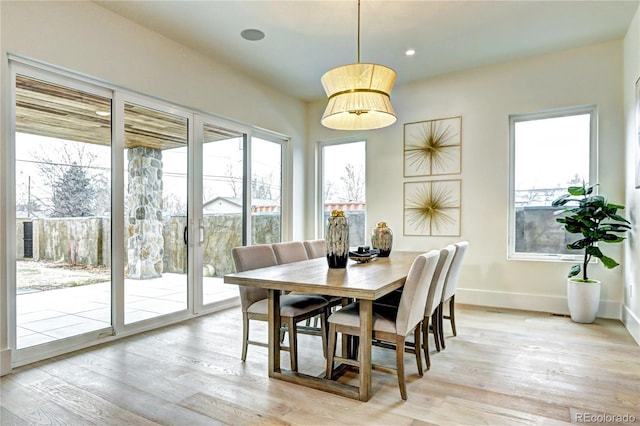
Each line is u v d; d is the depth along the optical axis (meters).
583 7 3.25
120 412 2.12
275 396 2.31
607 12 3.34
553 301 4.23
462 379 2.54
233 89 4.59
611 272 3.99
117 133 3.41
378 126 3.18
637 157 3.31
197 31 3.66
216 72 4.35
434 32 3.69
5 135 2.67
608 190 3.98
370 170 5.36
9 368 2.65
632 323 3.47
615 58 3.95
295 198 5.71
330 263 2.84
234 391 2.38
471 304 4.63
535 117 4.47
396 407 2.18
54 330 3.00
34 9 2.80
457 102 4.75
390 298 2.95
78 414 2.10
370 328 2.27
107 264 3.38
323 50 4.07
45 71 2.93
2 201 2.65
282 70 4.64
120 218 3.44
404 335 2.25
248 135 4.90
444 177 4.84
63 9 2.96
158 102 3.78
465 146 4.71
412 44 3.95
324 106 5.78
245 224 4.89
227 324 3.88
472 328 3.67
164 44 3.76
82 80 3.16
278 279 2.38
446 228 4.82
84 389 2.40
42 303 2.92
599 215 3.63
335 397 2.30
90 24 3.14
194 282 4.18
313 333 3.04
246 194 4.89
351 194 5.66
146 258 3.69
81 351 3.07
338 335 3.62
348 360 2.41
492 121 4.56
